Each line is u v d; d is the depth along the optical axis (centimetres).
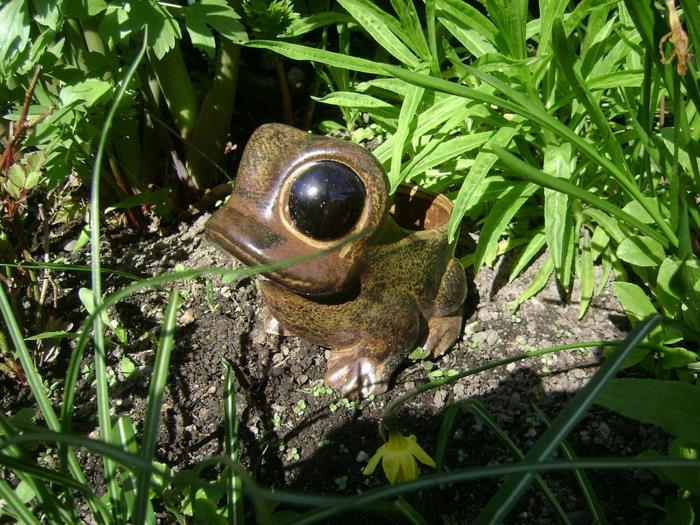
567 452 51
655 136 55
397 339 60
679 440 49
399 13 65
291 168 50
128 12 64
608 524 51
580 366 63
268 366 65
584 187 68
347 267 52
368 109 75
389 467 50
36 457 60
